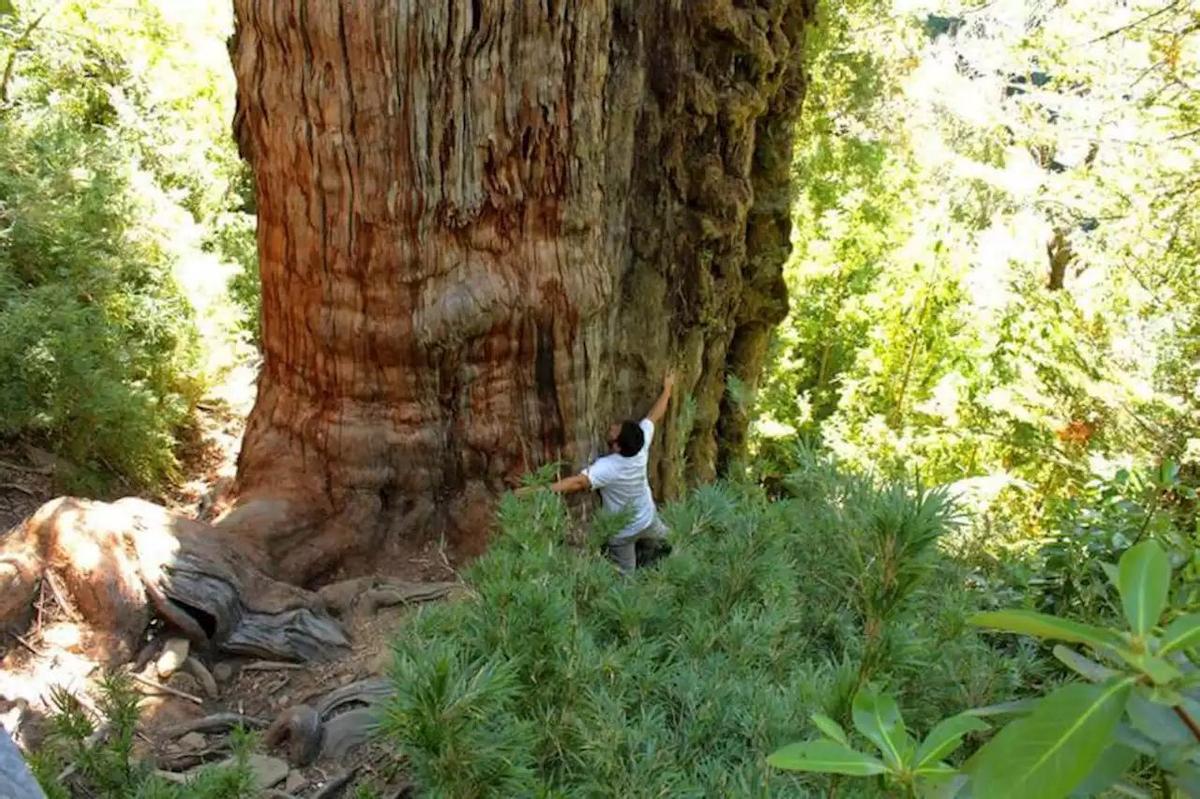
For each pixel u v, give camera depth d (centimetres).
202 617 419
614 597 319
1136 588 94
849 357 1658
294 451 497
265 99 448
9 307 603
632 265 562
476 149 451
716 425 716
